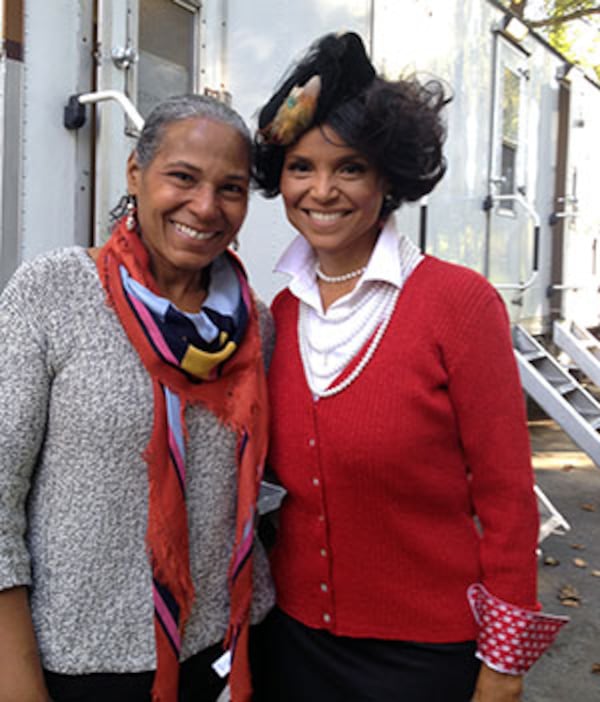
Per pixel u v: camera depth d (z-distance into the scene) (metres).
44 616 1.22
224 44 2.95
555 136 6.49
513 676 1.32
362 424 1.30
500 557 1.32
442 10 4.45
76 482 1.21
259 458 1.35
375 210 1.39
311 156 1.36
